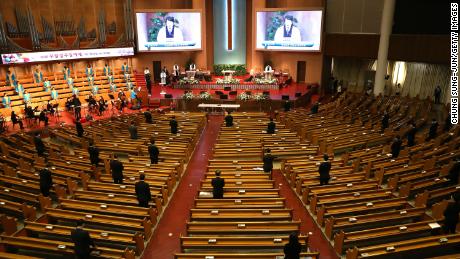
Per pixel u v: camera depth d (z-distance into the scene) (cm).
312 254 862
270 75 3075
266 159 1362
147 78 2783
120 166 1257
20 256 842
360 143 1692
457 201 970
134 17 2953
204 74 3061
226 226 985
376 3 2641
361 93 2798
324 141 1655
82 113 2461
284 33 3000
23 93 2311
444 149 1526
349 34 2811
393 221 1030
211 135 2108
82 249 836
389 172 1340
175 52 3259
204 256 851
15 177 1337
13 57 2356
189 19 3047
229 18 3222
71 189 1292
